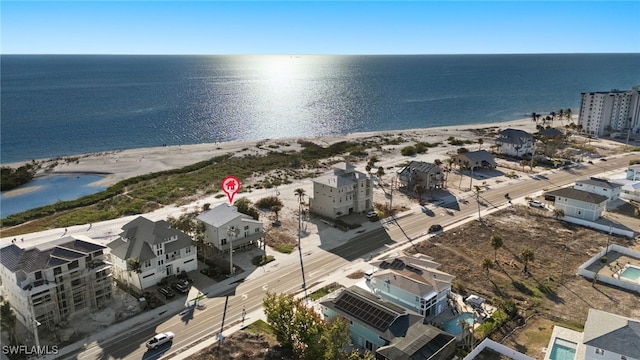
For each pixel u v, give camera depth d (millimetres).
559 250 89062
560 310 68375
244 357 58438
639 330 53031
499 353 58312
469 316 66500
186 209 113312
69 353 59000
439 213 109812
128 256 75000
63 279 65688
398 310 62812
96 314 68062
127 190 133750
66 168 159250
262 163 159000
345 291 68062
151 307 69812
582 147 178375
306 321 58281
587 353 53219
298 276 79562
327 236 96875
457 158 151125
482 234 97062
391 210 111750
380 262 77250
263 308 69375
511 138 169125
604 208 107062
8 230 103500
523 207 113312
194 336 62781
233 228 85438
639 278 76812
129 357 58250
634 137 199875
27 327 64438
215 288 75750
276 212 105938
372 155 170875
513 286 75562
